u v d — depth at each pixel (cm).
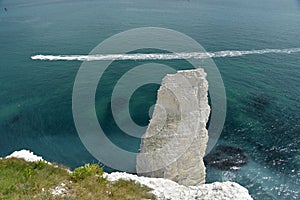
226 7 14462
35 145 4144
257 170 3703
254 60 7194
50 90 5684
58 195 1638
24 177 1777
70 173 1986
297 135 4416
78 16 11781
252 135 4381
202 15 12356
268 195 3350
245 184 3478
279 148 4122
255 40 8681
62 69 6556
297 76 6388
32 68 6650
